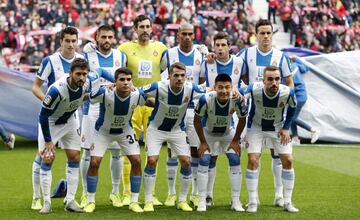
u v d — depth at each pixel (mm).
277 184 10688
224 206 10617
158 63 11398
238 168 10273
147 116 11125
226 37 10820
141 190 12133
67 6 28984
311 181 13016
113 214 9859
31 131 17594
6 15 27906
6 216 9727
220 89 9805
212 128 10219
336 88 18594
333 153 16781
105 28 10938
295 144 18094
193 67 11172
